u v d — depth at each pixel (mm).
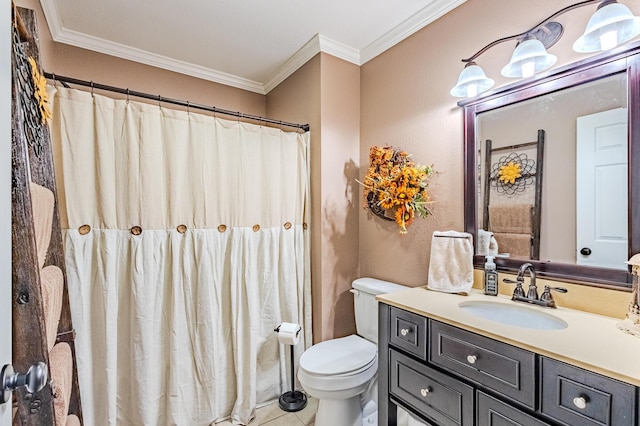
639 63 1082
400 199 1739
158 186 1698
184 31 1986
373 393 1816
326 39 2068
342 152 2207
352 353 1742
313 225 2188
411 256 1908
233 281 1903
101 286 1560
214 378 1811
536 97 1354
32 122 965
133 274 1631
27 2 1334
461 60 1607
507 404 984
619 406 763
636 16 1050
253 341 1932
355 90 2281
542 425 901
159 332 1712
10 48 573
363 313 1968
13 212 684
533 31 1308
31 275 706
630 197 1101
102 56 2129
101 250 1562
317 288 2150
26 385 530
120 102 1617
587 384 818
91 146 1552
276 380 2078
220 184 1878
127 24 1906
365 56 2225
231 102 2676
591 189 1200
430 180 1792
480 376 1057
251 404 1885
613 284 1141
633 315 1020
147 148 1664
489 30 1523
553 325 1185
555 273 1295
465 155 1614
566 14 1259
